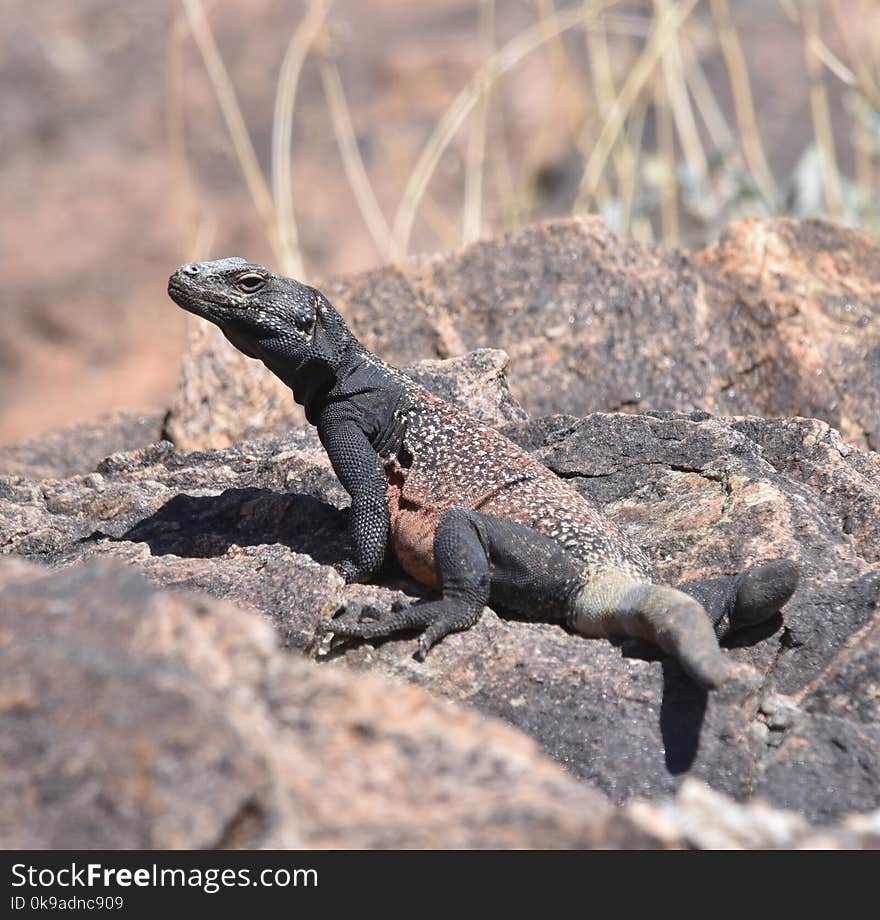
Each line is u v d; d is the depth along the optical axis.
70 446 22.42
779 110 47.00
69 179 48.44
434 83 50.59
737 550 12.68
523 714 10.91
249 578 12.31
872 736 10.66
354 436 13.59
